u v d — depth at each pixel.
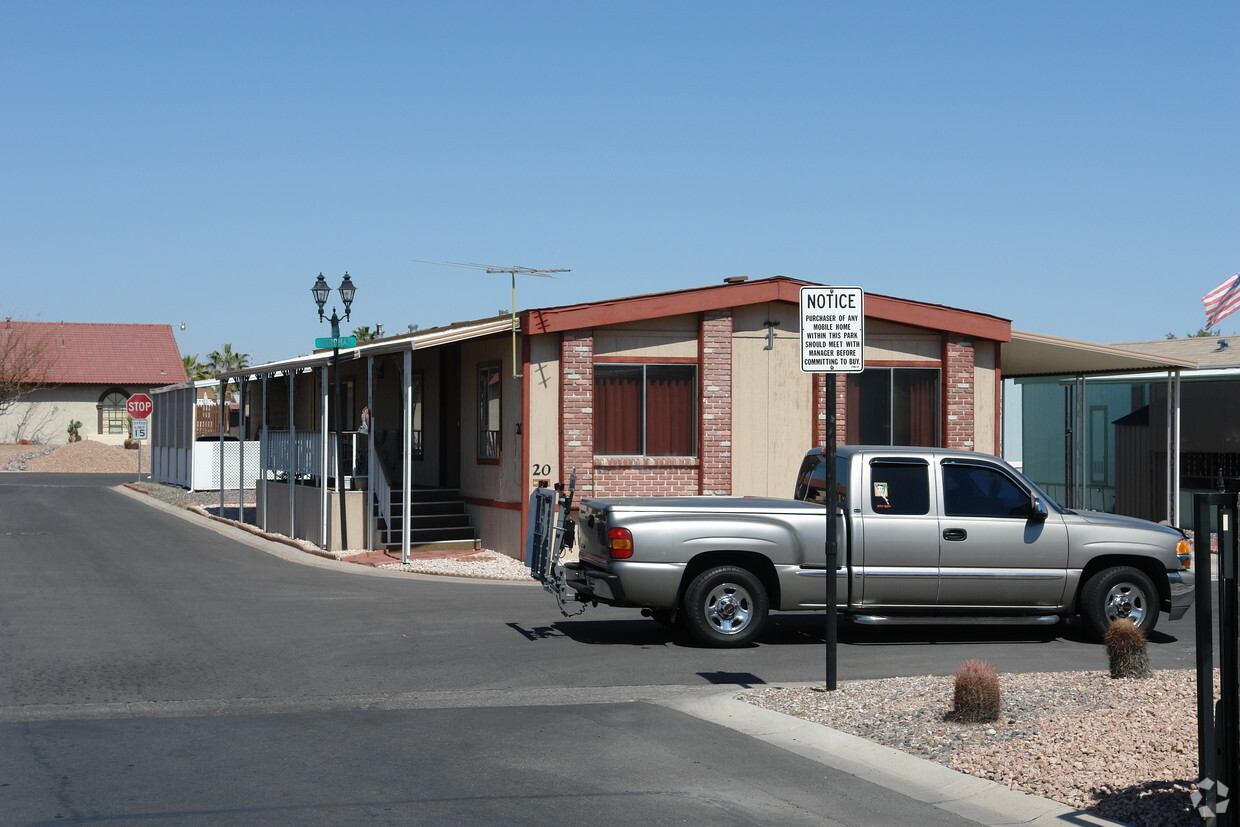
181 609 13.77
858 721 8.37
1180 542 12.80
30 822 5.96
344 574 17.92
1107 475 28.61
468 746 7.75
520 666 10.73
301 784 6.76
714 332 19.70
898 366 20.61
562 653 11.41
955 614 12.33
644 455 19.48
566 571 12.87
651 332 19.53
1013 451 31.59
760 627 11.88
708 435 19.64
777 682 10.12
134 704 8.92
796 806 6.52
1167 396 23.00
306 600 14.81
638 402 19.50
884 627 13.63
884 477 12.28
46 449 55.09
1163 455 26.17
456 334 18.38
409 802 6.43
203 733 8.01
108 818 6.05
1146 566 12.80
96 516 26.27
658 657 11.29
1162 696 8.50
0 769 6.98
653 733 8.22
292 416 23.08
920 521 12.17
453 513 21.52
